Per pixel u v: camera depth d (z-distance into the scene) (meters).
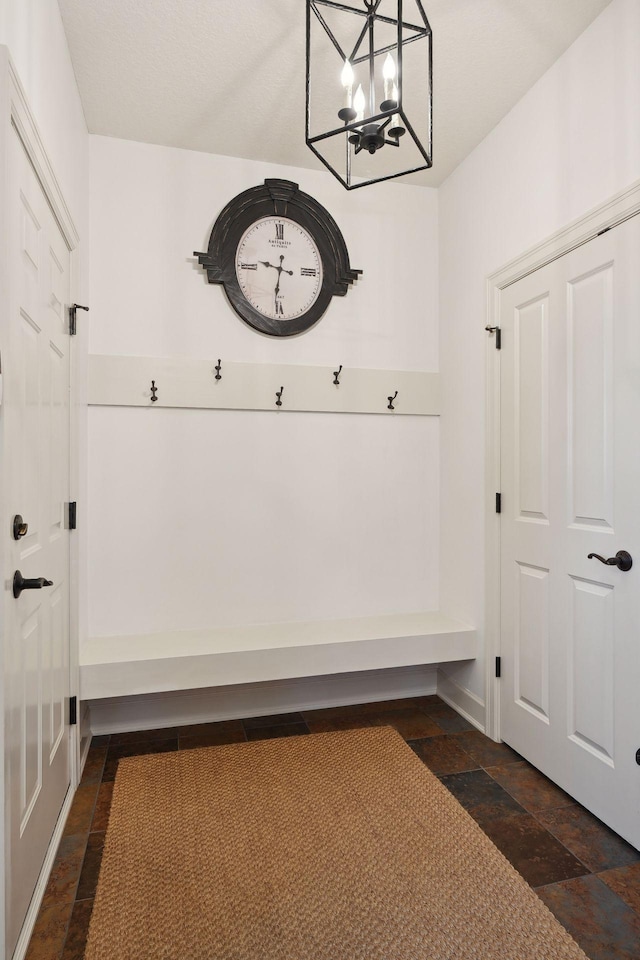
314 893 1.55
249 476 2.82
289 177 2.89
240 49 2.09
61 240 1.96
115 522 2.63
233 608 2.79
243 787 2.11
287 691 2.83
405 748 2.43
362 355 2.99
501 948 1.37
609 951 1.38
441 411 3.09
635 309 1.78
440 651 2.68
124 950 1.37
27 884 1.44
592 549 1.96
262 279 2.79
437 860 1.69
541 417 2.25
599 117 1.93
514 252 2.42
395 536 3.05
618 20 1.84
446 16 1.92
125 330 2.65
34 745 1.53
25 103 1.36
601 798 1.90
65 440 2.05
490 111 2.44
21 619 1.38
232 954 1.36
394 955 1.35
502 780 2.18
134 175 2.67
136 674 2.31
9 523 1.26
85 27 1.97
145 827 1.85
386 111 1.38
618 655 1.84
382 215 3.03
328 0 1.47
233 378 2.77
